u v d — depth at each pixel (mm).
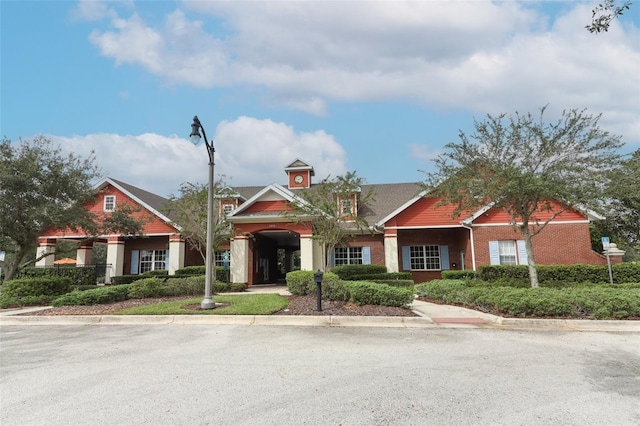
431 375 5590
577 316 10203
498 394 4812
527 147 13438
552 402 4547
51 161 17516
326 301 12781
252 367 6062
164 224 25109
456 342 7855
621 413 4234
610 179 12711
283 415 4219
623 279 17000
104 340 8383
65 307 13219
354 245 23797
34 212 16328
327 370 5863
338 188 18469
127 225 20562
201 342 7969
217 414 4262
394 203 25078
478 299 11836
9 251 18172
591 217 19344
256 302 12570
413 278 23719
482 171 14008
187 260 25969
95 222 20797
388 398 4691
